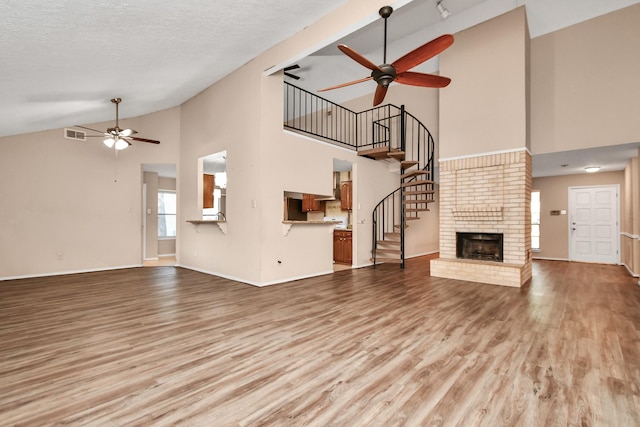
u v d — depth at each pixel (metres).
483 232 5.56
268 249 5.10
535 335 2.93
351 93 8.20
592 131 5.11
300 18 3.92
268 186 5.10
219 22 3.62
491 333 2.98
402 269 6.60
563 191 8.12
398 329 3.09
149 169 8.14
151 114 6.99
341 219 8.26
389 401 1.89
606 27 5.01
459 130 5.75
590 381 2.11
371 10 3.41
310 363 2.38
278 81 5.29
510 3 5.90
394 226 7.41
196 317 3.46
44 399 1.91
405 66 3.32
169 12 3.14
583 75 5.19
